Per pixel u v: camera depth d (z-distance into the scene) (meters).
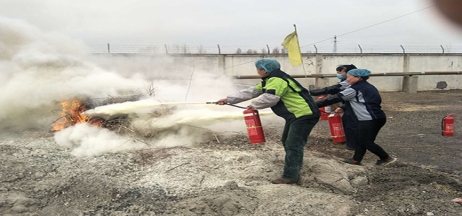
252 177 4.62
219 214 3.62
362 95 5.31
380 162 5.54
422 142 7.39
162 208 3.73
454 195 4.37
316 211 3.71
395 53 20.86
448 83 22.09
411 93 20.22
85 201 3.83
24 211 3.53
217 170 4.79
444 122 7.75
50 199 3.83
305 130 4.39
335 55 19.81
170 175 4.52
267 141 6.41
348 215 3.71
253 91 4.63
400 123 9.93
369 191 4.46
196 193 4.07
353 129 6.13
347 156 5.99
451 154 6.43
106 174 4.41
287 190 4.15
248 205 3.79
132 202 3.84
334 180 4.50
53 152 5.09
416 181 4.78
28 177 4.24
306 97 4.43
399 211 3.83
